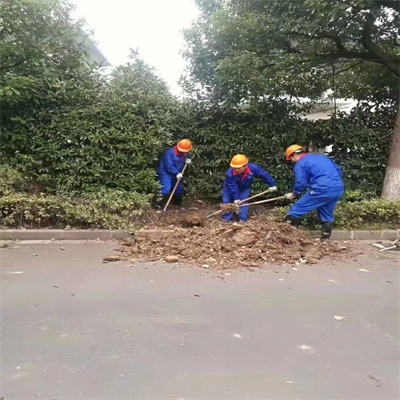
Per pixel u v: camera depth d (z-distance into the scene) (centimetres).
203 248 538
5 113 718
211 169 866
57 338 315
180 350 302
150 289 421
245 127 849
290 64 743
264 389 256
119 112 728
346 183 855
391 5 671
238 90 774
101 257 527
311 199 617
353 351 305
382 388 259
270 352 301
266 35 744
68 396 245
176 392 252
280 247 551
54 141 719
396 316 368
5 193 642
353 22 711
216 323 346
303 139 856
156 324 342
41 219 633
